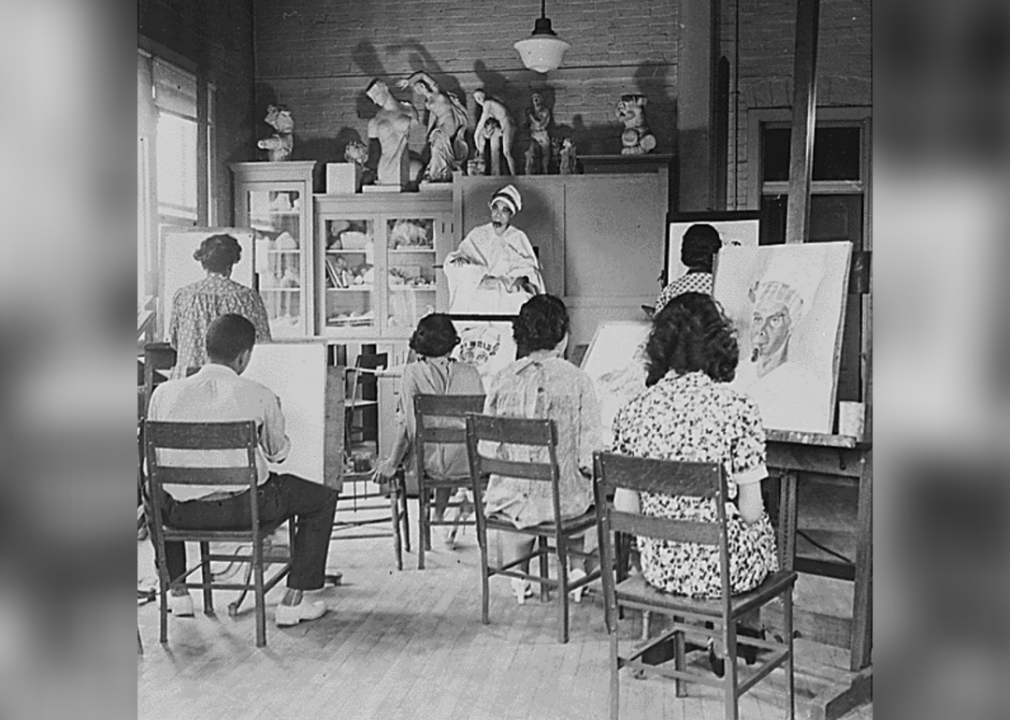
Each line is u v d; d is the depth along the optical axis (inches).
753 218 204.4
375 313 312.7
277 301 310.3
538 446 155.3
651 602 109.7
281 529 214.8
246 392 151.2
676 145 308.3
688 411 109.6
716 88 299.3
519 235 279.6
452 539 212.5
